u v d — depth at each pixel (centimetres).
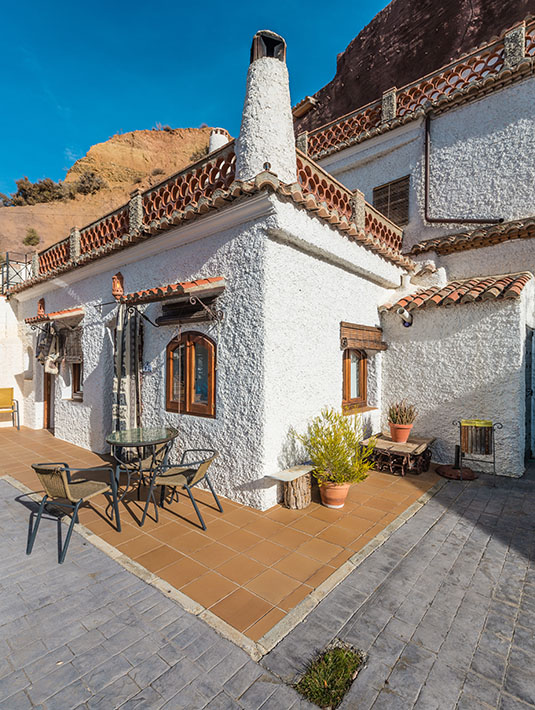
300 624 266
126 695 208
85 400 790
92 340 773
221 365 511
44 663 230
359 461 473
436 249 783
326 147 1042
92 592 302
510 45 716
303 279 527
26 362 1108
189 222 534
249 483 472
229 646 244
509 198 729
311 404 542
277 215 443
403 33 1700
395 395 723
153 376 630
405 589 306
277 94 477
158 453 515
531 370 705
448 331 657
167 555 358
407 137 864
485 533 404
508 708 200
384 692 210
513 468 589
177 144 4988
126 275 695
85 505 484
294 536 395
